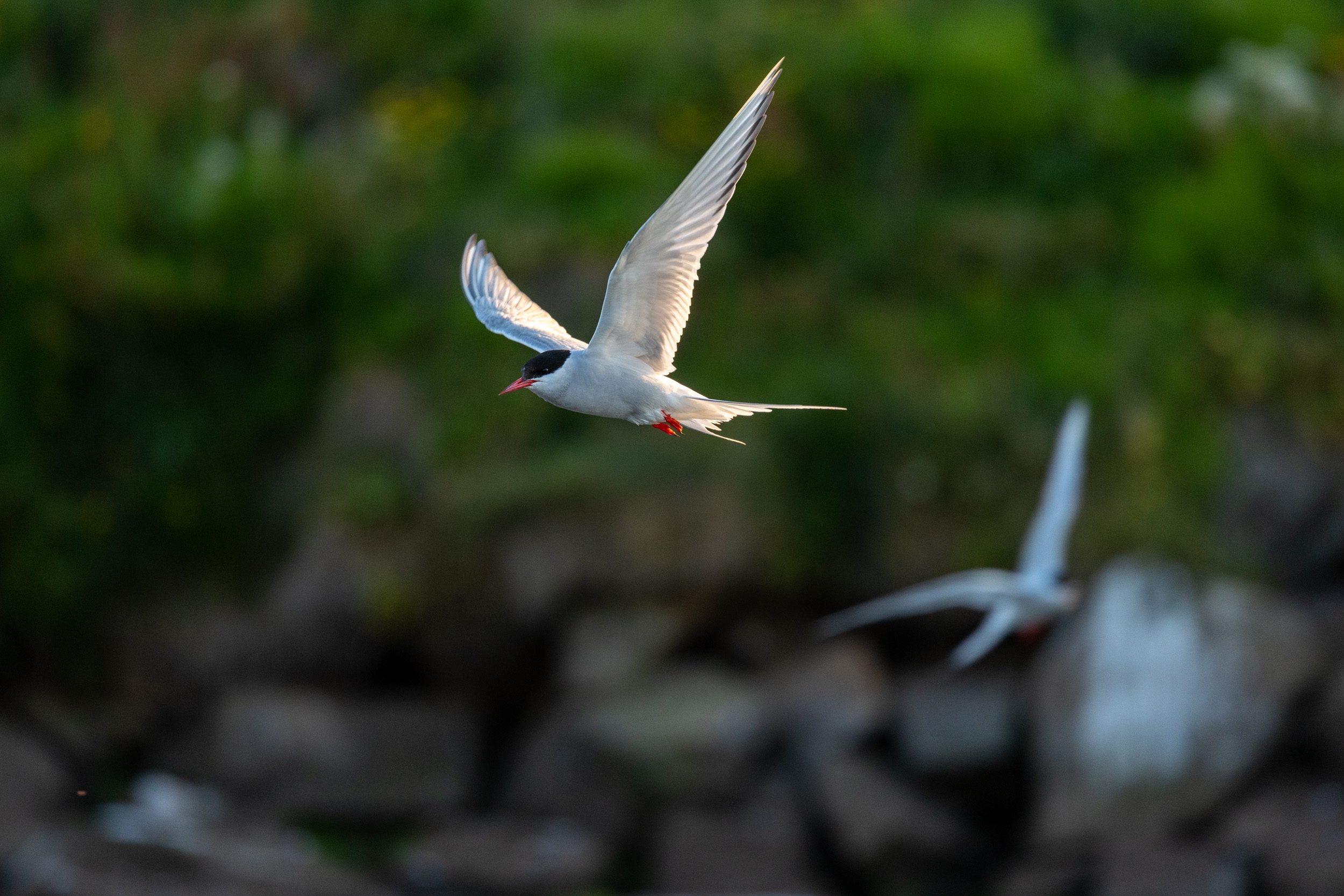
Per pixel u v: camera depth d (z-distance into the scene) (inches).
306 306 752.3
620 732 617.6
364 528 681.0
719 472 664.4
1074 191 757.3
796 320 706.2
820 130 768.3
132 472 727.7
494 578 666.2
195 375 742.5
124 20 879.1
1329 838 518.3
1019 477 666.8
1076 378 681.6
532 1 856.3
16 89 860.0
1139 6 864.9
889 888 579.8
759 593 665.6
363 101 845.2
